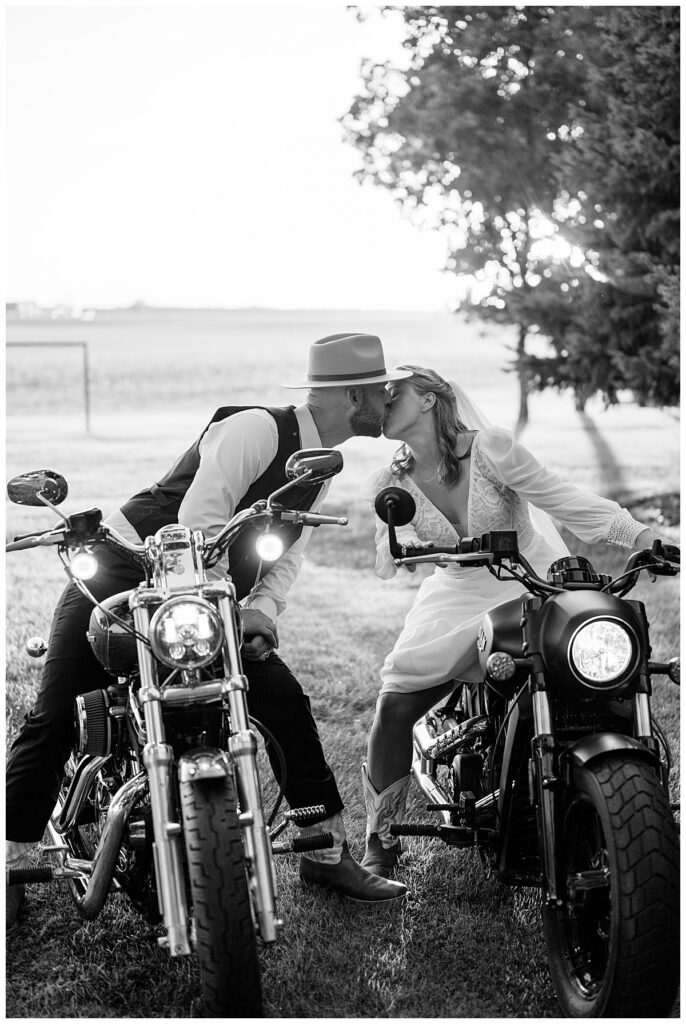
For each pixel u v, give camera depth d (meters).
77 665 3.12
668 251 10.02
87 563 2.55
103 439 18.83
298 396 32.75
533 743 2.81
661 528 9.92
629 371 10.34
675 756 4.42
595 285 10.62
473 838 3.12
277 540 2.71
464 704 3.56
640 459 14.66
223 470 3.24
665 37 9.41
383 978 2.98
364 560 9.30
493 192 12.74
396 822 3.65
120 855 2.94
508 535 2.89
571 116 11.14
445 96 12.30
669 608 7.12
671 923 2.48
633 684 2.76
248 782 2.54
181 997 2.88
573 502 3.34
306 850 2.88
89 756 3.04
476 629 3.48
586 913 2.78
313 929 3.23
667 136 9.81
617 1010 2.52
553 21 11.44
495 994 2.91
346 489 13.07
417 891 3.50
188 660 2.52
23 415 25.91
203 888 2.42
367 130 13.71
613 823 2.51
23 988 2.94
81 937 3.18
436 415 3.53
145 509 3.35
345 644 6.43
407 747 3.61
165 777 2.53
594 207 10.38
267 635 3.11
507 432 3.51
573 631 2.68
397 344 49.56
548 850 2.72
